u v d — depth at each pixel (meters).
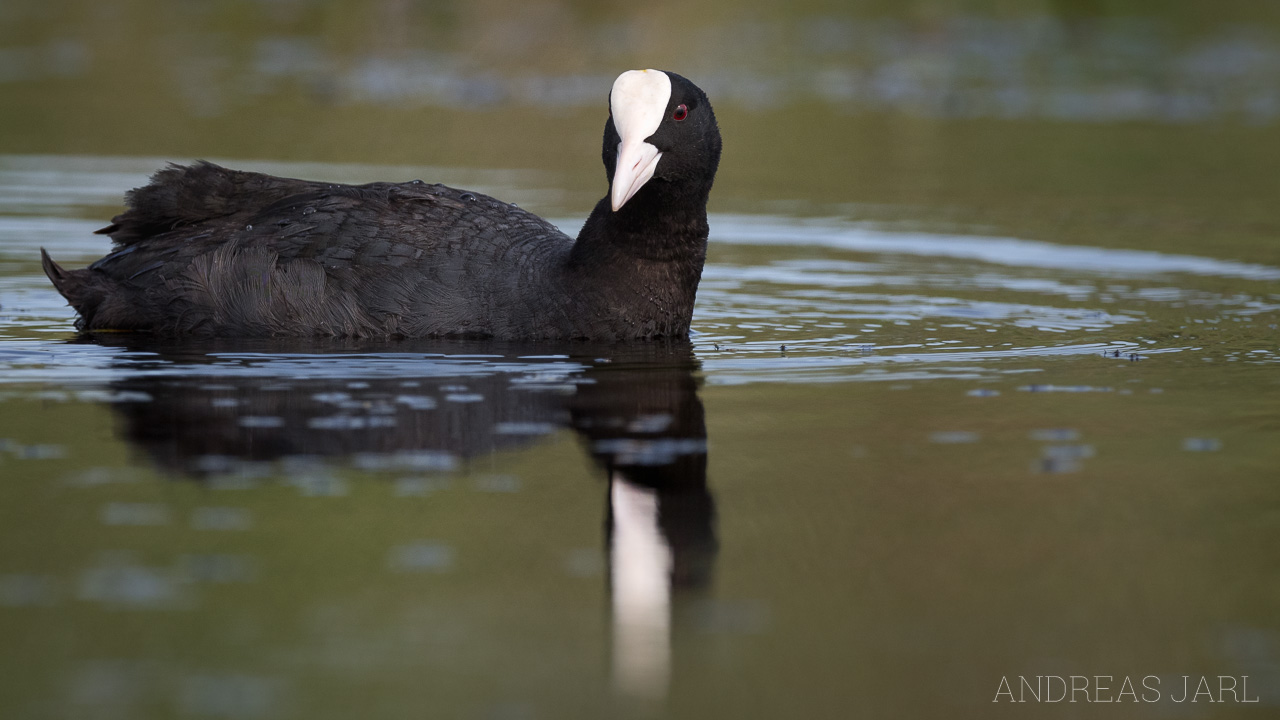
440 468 8.77
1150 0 42.78
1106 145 26.27
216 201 12.95
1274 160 25.08
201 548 7.36
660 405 10.37
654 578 7.26
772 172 23.69
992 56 35.50
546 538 7.70
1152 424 10.06
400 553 7.42
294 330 12.24
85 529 7.57
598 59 33.19
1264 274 16.72
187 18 37.72
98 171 21.70
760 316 14.16
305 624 6.56
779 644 6.54
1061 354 12.41
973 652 6.50
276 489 8.30
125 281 12.62
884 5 41.25
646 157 11.81
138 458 8.80
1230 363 12.05
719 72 32.16
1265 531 7.95
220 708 5.75
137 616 6.57
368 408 9.97
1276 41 38.09
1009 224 19.95
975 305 14.83
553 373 11.17
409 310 12.13
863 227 19.64
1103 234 19.28
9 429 9.31
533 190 20.86
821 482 8.74
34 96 27.64
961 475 8.90
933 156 25.22
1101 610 6.92
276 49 33.97
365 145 24.14
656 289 12.46
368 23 37.12
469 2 39.41
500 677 6.12
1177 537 7.88
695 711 5.88
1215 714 6.01
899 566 7.48
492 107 28.36
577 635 6.55
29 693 5.84
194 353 11.63
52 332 12.62
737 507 8.30
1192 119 28.81
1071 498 8.50
